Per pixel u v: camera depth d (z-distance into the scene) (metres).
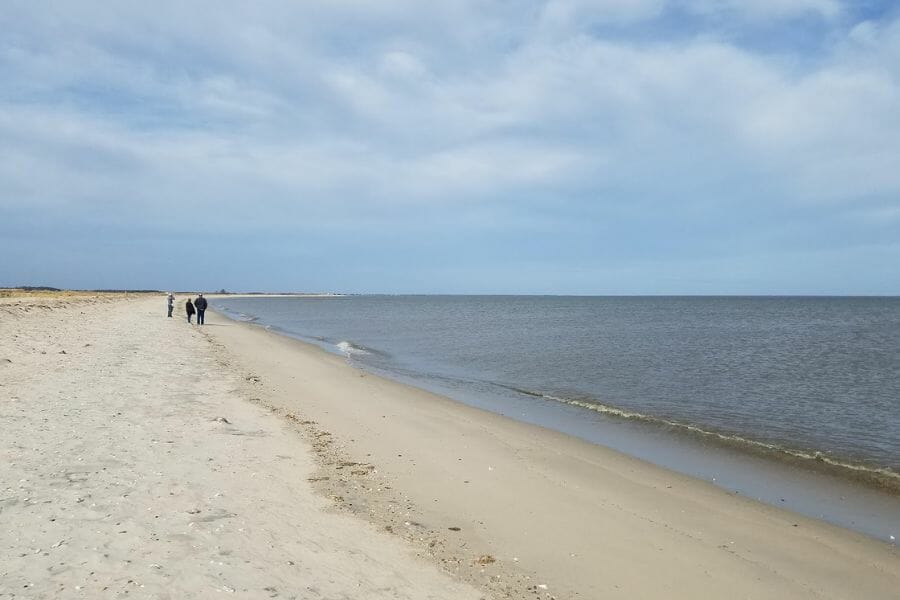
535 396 18.80
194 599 4.85
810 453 12.38
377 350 33.34
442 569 6.18
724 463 11.52
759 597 6.11
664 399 18.41
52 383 13.96
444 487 9.05
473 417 14.93
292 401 15.10
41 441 9.16
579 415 15.84
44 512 6.42
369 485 8.80
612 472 10.52
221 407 13.05
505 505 8.44
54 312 36.00
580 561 6.71
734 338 42.09
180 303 88.38
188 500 7.22
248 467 8.92
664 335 45.03
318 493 8.16
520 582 6.07
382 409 15.15
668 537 7.60
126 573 5.18
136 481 7.71
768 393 19.56
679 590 6.16
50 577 4.99
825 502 9.41
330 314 88.12
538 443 12.42
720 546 7.41
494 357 29.83
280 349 29.12
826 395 19.31
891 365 27.06
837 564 7.04
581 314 90.25
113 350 20.95
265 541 6.27
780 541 7.69
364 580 5.68
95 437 9.62
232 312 83.75
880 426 15.00
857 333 48.22
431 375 23.44
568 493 9.16
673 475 10.55
